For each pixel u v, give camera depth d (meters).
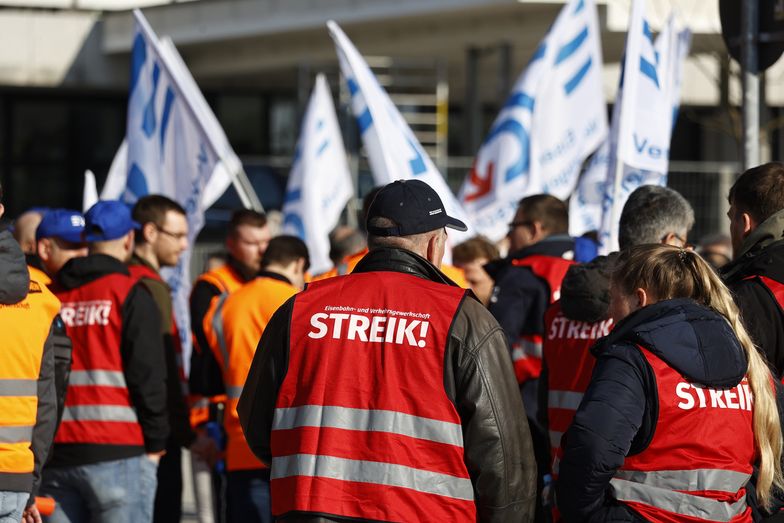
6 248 10.45
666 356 8.61
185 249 16.58
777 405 9.12
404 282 8.98
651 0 35.34
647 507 8.55
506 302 14.30
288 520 8.62
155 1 50.91
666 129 14.74
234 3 42.19
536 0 33.88
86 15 48.94
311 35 41.56
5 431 10.51
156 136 19.36
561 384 11.63
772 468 8.82
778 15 13.51
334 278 9.25
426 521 8.43
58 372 12.17
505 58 38.66
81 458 13.68
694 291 9.06
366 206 13.16
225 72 46.50
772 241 10.63
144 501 13.96
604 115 20.98
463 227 9.34
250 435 9.21
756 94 13.77
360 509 8.46
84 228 14.36
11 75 48.41
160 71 19.19
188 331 17.83
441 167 36.97
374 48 40.62
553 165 21.09
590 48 20.92
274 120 54.44
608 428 8.41
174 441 14.77
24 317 10.70
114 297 13.74
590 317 11.27
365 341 8.78
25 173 52.81
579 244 15.61
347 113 40.41
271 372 9.04
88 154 53.34
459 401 8.62
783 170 10.80
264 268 14.98
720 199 35.62
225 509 15.56
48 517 13.87
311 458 8.59
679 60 21.22
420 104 43.47
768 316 10.26
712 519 8.53
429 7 36.03
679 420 8.52
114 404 13.73
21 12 48.41
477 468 8.59
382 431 8.55
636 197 11.70
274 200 42.97
